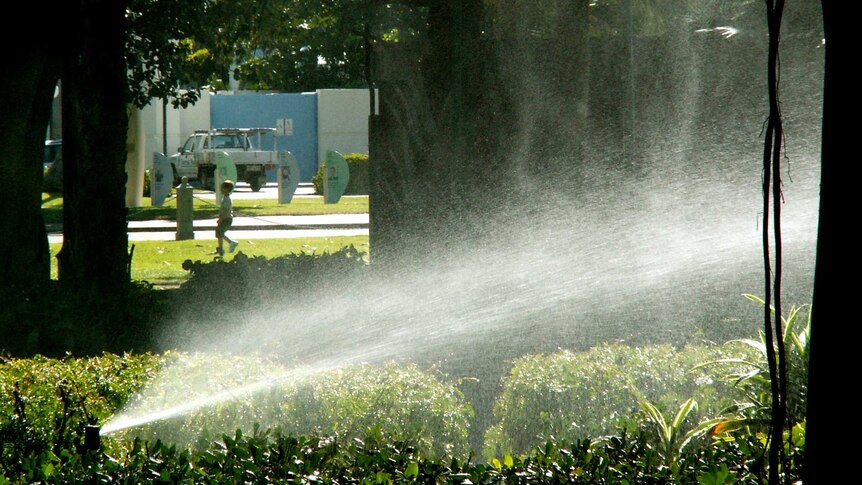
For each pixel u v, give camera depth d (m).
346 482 7.45
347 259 21.97
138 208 61.38
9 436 8.97
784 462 6.23
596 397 10.91
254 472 7.43
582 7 20.56
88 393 10.41
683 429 10.04
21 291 19.58
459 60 20.73
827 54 4.99
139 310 19.47
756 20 19.89
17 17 21.73
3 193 22.44
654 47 20.39
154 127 83.00
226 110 98.44
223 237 37.81
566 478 7.48
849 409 4.96
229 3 31.81
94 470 7.31
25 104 22.50
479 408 13.49
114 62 21.86
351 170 78.88
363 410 10.19
